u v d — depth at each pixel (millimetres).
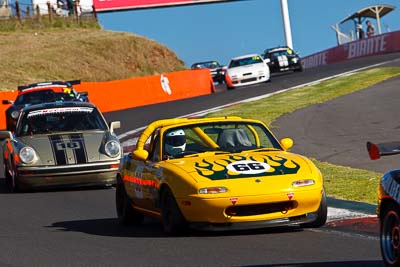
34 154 41594
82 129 44125
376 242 24719
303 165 27203
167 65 172500
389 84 76438
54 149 41906
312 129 55938
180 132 29312
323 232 26750
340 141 50312
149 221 31969
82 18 181750
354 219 28500
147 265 22594
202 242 25734
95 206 36781
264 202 25766
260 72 101312
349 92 74062
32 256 24609
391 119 56844
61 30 175125
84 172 41406
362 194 33406
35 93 70062
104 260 23547
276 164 27109
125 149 56969
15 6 175500
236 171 26578
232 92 93062
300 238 25766
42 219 33062
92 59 156125
